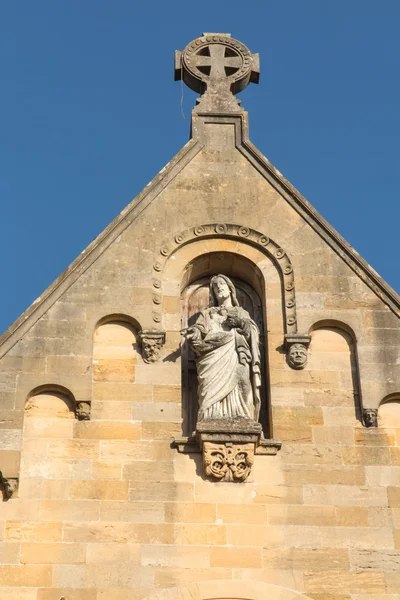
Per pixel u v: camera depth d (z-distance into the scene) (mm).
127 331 28656
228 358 27953
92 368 27859
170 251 29812
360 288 29438
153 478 26500
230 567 25500
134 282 29188
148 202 30453
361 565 25656
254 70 33812
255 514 26156
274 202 30781
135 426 27172
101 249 29531
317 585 25375
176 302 29141
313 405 27766
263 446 26984
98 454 26719
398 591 25391
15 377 27469
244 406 27344
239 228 30328
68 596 24938
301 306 29109
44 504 25984
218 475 26469
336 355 28562
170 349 28375
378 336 28703
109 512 25984
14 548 25406
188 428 28219
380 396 27797
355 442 27281
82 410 27172
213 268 30594
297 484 26609
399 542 25984
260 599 25125
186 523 25953
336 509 26328
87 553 25453
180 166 31203
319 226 30359
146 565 25391
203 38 34156
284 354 28562
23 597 24875
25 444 26734
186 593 25094
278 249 30047
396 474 26859
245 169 31359
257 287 30359
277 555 25672
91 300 28766
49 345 27984
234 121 32250
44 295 28656
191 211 30484
